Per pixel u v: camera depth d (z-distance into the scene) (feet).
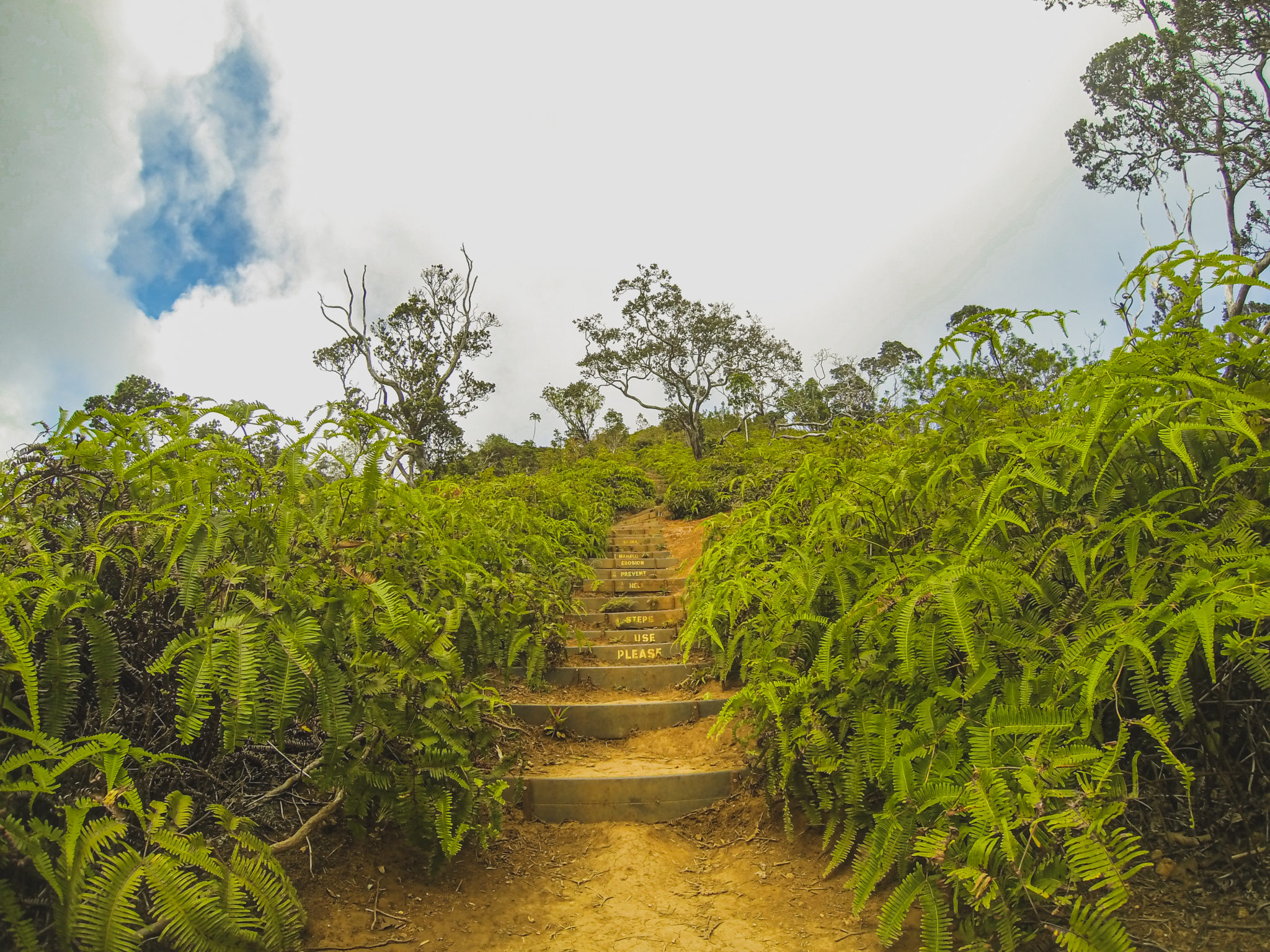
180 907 4.97
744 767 11.00
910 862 6.97
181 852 5.21
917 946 6.73
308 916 6.73
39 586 5.51
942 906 6.06
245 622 6.09
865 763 7.53
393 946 6.75
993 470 8.05
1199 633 5.24
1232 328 6.51
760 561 13.04
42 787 4.66
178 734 6.43
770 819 9.61
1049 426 7.29
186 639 6.03
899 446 10.43
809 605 9.03
